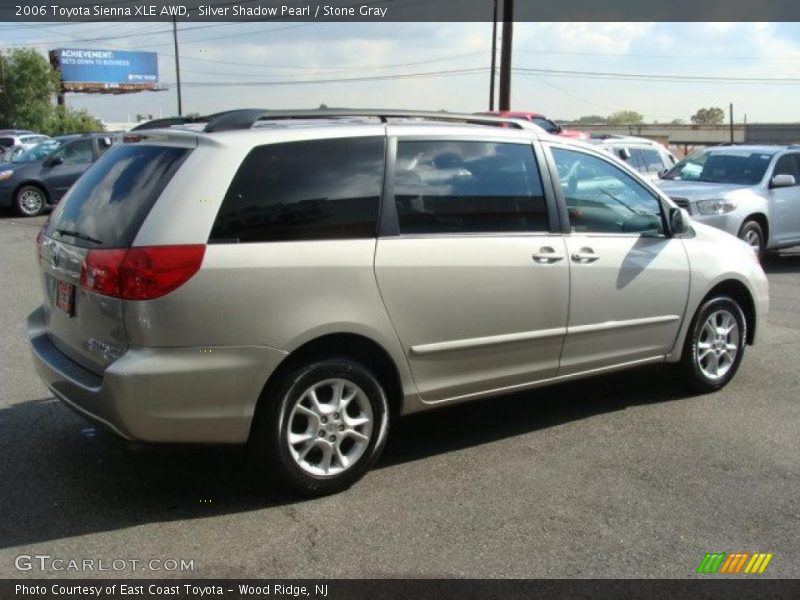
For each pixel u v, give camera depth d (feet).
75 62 278.87
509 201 15.29
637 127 232.53
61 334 13.76
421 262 13.93
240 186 12.55
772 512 13.21
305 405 13.24
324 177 13.30
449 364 14.67
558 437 16.49
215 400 12.34
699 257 18.34
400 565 11.50
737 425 17.22
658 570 11.44
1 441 15.90
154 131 13.79
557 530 12.56
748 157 41.01
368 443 13.84
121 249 12.07
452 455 15.52
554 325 15.84
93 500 13.42
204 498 13.52
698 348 18.81
